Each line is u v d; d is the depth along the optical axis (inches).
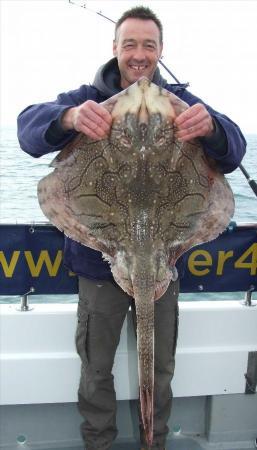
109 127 82.0
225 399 132.2
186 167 87.0
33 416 130.5
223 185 93.4
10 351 123.7
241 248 128.6
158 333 110.7
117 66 108.3
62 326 124.3
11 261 122.9
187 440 133.6
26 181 743.1
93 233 90.6
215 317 128.8
